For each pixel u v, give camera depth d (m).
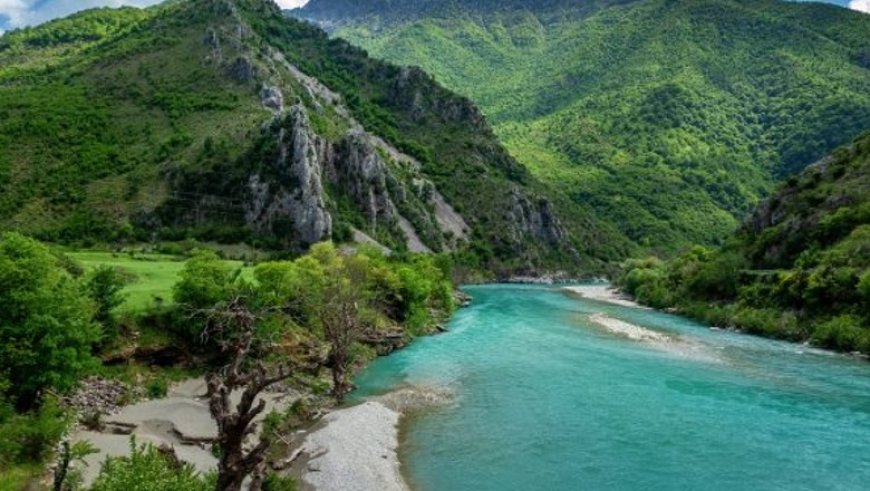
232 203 141.12
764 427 44.44
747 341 82.38
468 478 36.12
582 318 103.19
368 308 75.75
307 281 64.50
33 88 185.62
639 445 40.97
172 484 24.55
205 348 53.91
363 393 54.88
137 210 133.62
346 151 170.75
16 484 28.11
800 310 87.25
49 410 34.62
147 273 76.38
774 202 123.25
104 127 161.50
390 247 159.12
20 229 120.00
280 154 145.12
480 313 109.88
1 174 134.50
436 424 45.94
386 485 35.28
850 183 109.38
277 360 53.97
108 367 47.44
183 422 41.47
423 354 71.06
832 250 91.56
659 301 124.00
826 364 66.25
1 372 35.78
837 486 34.38
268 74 193.75
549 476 36.22
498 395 53.56
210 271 54.19
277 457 38.91
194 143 154.62
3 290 37.41
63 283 41.03
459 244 197.88
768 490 33.94
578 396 52.84
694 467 37.19
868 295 77.56
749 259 115.25
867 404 50.31
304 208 137.38
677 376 59.91
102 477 25.38
